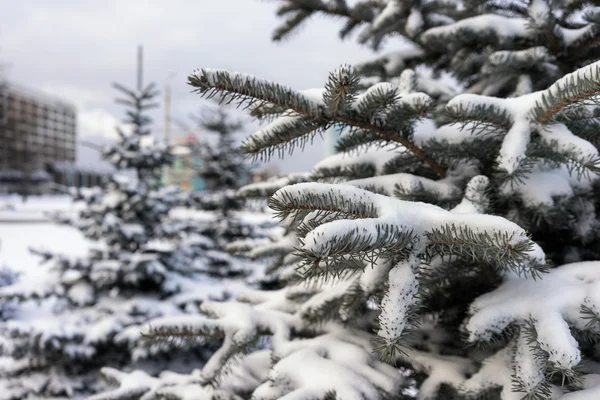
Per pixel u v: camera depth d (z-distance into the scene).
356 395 0.96
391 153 1.28
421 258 0.85
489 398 1.01
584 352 1.08
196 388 1.41
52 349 3.70
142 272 4.10
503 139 1.08
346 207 0.82
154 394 1.47
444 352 1.23
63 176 45.12
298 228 0.83
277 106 1.00
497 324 0.92
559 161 1.03
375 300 1.07
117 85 4.64
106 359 3.91
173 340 1.35
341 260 0.85
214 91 0.94
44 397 3.63
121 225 4.21
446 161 1.23
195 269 4.60
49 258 4.10
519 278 1.01
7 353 3.80
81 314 3.92
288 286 1.67
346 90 0.90
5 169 40.12
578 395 0.85
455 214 0.83
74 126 68.38
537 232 1.31
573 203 1.22
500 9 1.90
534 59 1.44
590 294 0.87
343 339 1.23
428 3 1.84
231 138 6.52
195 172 6.58
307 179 1.49
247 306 1.38
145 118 4.79
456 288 1.24
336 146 1.15
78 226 4.32
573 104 0.93
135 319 3.77
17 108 53.97
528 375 0.85
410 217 0.83
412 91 1.34
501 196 1.15
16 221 17.62
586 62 1.58
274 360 1.22
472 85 1.94
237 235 6.15
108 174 4.52
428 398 1.10
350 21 2.17
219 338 1.33
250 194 1.58
